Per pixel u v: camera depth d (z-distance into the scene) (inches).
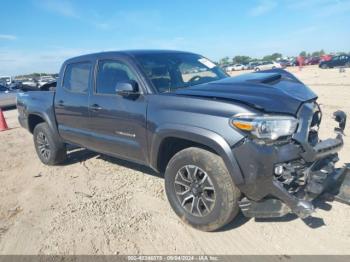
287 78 145.9
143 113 146.6
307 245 121.5
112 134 167.9
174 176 138.8
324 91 555.5
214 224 127.9
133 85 145.8
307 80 841.5
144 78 151.7
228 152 116.0
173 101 136.4
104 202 168.1
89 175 209.2
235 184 118.2
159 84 152.0
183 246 126.5
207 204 129.0
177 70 166.7
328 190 136.1
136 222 146.1
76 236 137.9
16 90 718.5
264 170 112.7
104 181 197.0
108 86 170.7
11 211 166.7
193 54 194.4
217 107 121.6
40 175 218.1
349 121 299.4
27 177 217.0
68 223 149.1
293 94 125.4
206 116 122.3
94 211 159.0
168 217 148.6
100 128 175.2
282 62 2282.2
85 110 182.7
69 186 193.8
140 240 132.3
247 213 120.9
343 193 134.1
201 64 183.5
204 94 131.1
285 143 117.0
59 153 226.5
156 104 142.0
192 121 125.7
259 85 130.1
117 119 161.2
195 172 130.6
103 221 148.8
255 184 114.3
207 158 124.0
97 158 242.7
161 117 137.4
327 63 1502.2
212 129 119.7
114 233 138.4
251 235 130.1
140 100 149.5
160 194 172.9
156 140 140.7
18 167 241.9
